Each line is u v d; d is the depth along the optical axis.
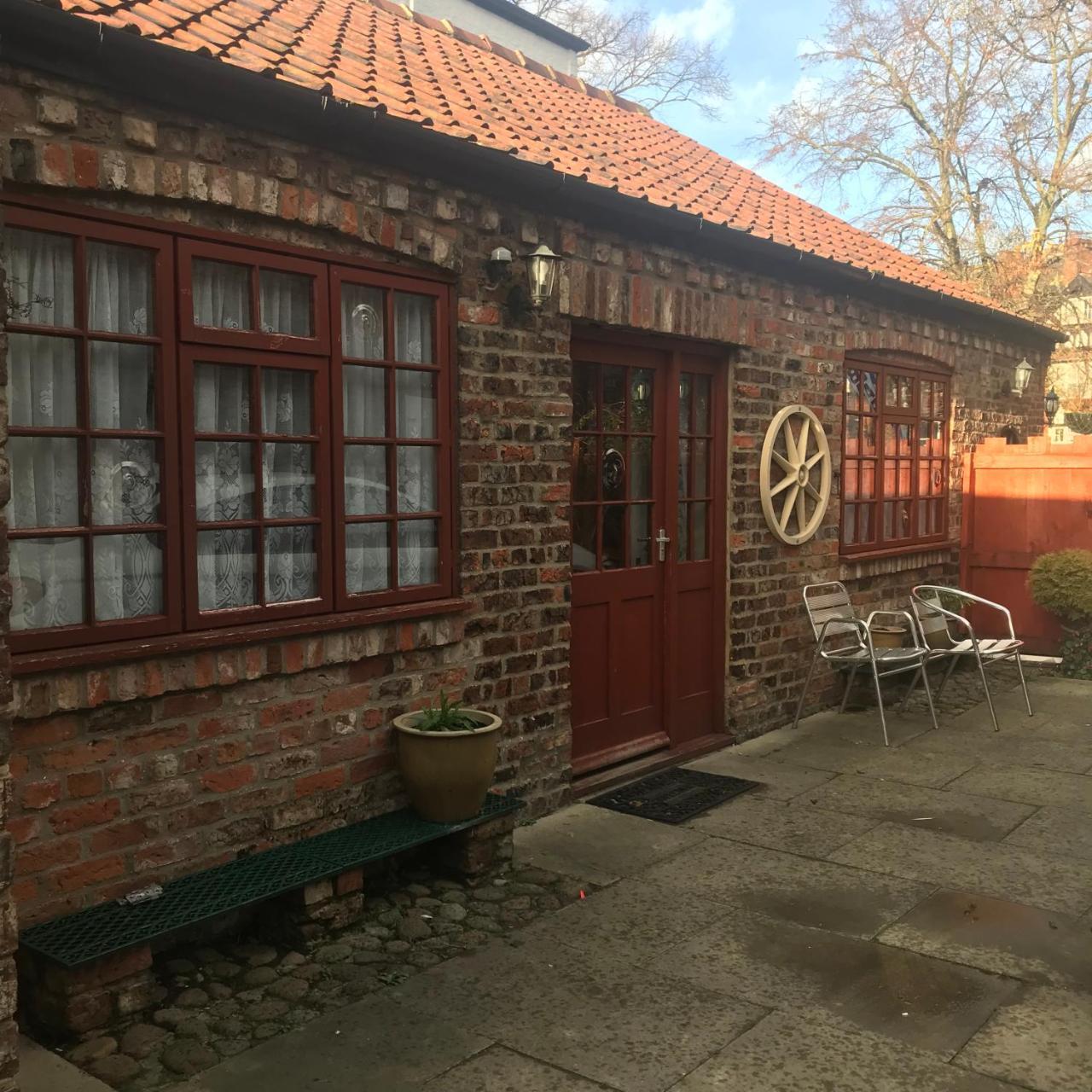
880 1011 3.27
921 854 4.63
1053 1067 2.96
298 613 4.05
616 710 5.83
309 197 3.96
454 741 4.08
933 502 9.11
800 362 6.93
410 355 4.54
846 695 7.29
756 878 4.36
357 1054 3.03
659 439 6.05
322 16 6.10
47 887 3.31
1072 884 4.30
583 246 5.22
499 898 4.13
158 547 3.69
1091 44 17.19
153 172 3.49
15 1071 2.29
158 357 3.62
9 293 3.30
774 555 6.80
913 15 18.33
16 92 3.18
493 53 8.17
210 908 3.38
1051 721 7.03
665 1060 2.99
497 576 4.85
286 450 4.09
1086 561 8.45
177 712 3.64
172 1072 2.93
